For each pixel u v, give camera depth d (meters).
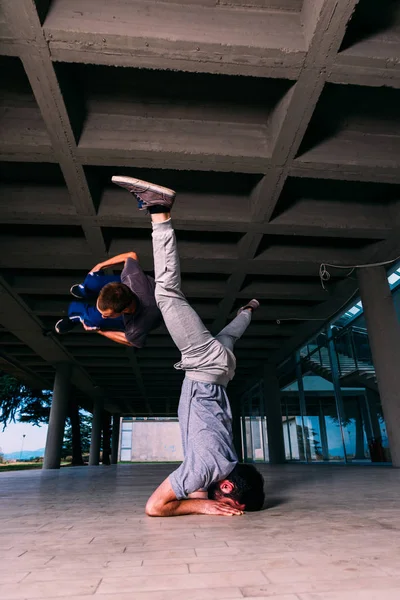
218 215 8.38
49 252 9.72
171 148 6.57
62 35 4.82
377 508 3.18
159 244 2.95
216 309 13.45
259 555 1.77
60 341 16.27
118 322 3.59
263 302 13.76
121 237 9.95
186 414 3.00
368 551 1.81
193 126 6.74
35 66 5.20
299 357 18.27
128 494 5.08
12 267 10.35
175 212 8.30
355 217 8.77
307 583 1.38
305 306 13.90
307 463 16.98
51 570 1.61
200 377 3.04
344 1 4.51
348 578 1.43
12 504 4.12
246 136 6.78
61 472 13.13
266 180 7.34
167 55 5.08
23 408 31.25
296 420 18.45
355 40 5.18
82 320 3.68
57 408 19.19
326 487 5.15
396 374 9.24
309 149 6.89
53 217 8.29
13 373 22.83
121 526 2.62
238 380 24.20
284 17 5.18
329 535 2.16
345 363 14.13
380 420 11.95
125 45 4.95
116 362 19.56
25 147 6.49
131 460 53.41
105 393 28.34
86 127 6.52
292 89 5.69
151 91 6.29
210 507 2.94
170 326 2.98
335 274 10.93
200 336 2.98
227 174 8.15
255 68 5.28
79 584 1.42
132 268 3.51
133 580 1.46
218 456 2.88
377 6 5.10
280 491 4.75
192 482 2.85
